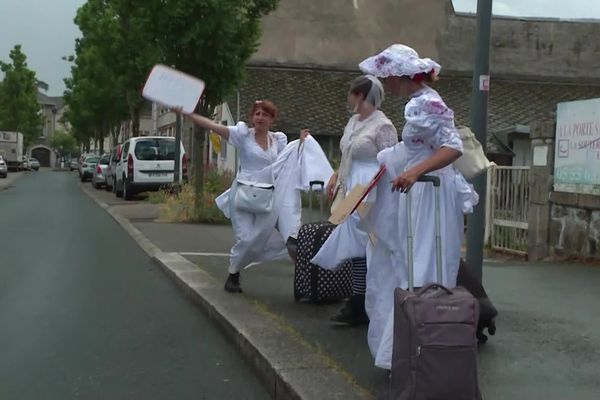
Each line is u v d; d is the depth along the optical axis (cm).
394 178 404
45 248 1098
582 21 3047
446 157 372
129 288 785
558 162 977
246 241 652
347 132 536
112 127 4750
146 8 1334
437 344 321
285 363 448
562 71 3022
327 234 618
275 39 2803
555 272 836
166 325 624
